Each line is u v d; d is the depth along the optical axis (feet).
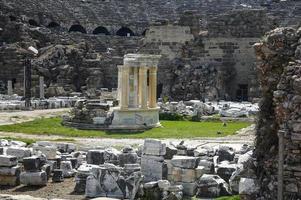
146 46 302.66
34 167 92.84
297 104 56.95
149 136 158.92
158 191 82.64
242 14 291.79
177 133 165.17
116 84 311.88
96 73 307.37
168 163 91.09
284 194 57.06
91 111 181.78
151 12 398.01
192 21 298.15
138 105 184.24
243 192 60.54
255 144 64.13
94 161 103.65
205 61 294.87
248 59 289.74
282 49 62.64
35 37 338.75
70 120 185.78
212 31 295.07
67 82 304.71
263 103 64.03
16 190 88.89
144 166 91.81
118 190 83.46
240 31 290.76
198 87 275.59
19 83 304.09
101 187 83.82
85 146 134.00
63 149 120.37
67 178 98.58
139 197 83.35
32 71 299.79
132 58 179.83
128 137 157.89
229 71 290.35
